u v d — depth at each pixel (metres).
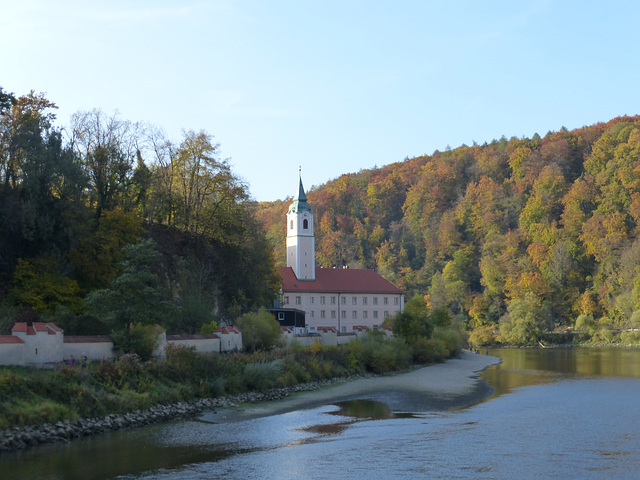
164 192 87.62
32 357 46.88
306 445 39.53
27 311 57.97
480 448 38.12
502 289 199.38
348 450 38.00
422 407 55.59
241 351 69.00
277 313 100.88
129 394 47.03
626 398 58.47
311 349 77.44
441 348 108.06
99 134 81.31
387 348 88.00
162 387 50.84
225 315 84.88
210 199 94.12
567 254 196.88
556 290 194.38
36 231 63.84
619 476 31.89
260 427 45.53
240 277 93.31
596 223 197.50
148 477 32.25
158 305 58.38
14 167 67.12
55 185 67.56
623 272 180.12
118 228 71.62
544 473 32.47
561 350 153.75
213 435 42.50
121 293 57.31
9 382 41.06
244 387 58.16
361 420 48.78
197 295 78.44
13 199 64.38
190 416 48.94
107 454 36.75
